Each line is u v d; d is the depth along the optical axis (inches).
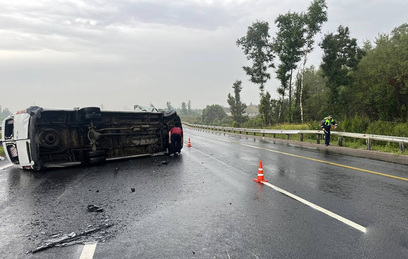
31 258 120.9
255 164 364.5
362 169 321.1
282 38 1478.8
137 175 298.0
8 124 356.8
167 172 313.7
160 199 207.3
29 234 145.4
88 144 369.4
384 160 390.0
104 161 368.8
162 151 458.6
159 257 120.6
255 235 142.1
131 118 430.9
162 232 146.9
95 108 369.1
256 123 1779.0
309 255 121.0
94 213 177.0
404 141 439.5
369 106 1246.9
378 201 197.5
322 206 187.3
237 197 210.8
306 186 242.8
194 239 138.3
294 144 661.3
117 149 407.5
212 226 154.6
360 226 152.5
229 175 294.5
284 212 176.2
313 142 669.3
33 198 211.3
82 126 363.3
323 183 253.4
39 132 329.1
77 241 136.9
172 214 174.4
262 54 1662.2
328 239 136.6
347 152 488.4
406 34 1171.9
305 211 177.6
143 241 136.4
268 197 209.9
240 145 634.8
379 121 666.2
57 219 166.6
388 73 1127.0
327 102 1512.1
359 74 1413.6
